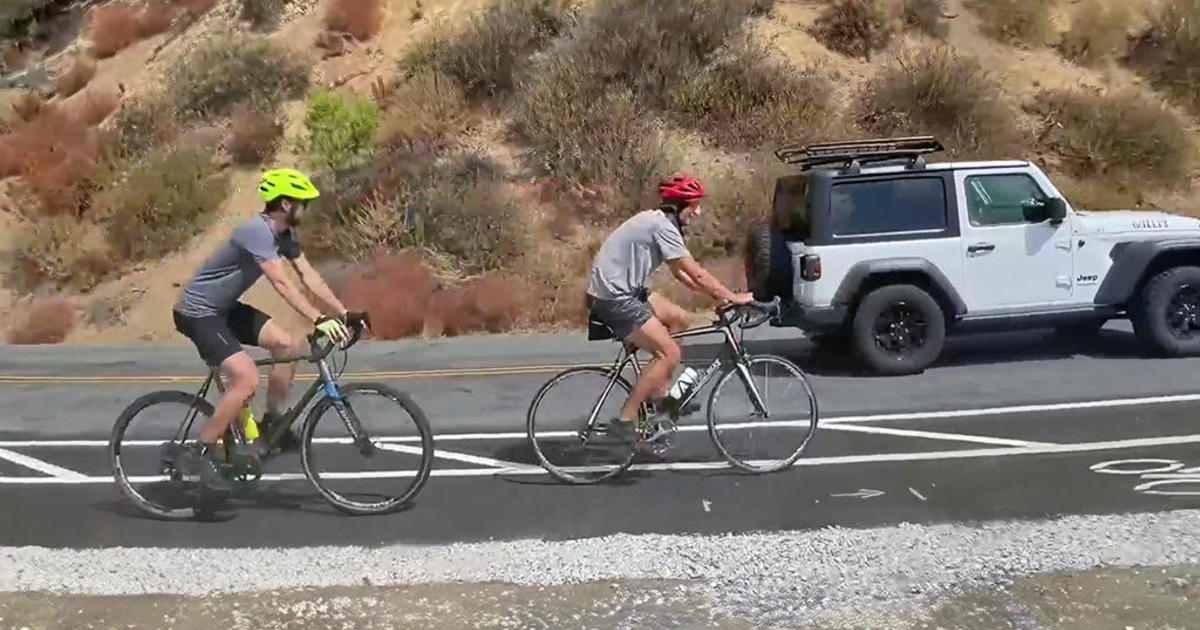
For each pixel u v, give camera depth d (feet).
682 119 63.62
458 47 69.36
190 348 51.39
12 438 32.76
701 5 68.59
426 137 64.08
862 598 16.81
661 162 60.03
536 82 66.03
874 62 67.26
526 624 16.33
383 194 60.44
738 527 21.44
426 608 16.99
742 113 63.26
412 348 48.01
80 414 36.19
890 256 35.58
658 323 24.03
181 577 18.74
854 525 21.24
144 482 24.97
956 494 23.02
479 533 21.68
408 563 19.17
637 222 23.89
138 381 42.27
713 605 16.83
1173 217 37.14
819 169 37.19
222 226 63.77
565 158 61.26
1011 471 24.57
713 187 58.80
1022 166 36.27
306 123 65.51
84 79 79.66
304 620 16.60
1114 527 19.44
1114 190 59.26
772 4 70.08
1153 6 70.59
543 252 57.16
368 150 63.26
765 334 45.50
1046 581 17.03
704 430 29.50
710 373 25.13
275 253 21.57
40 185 66.95
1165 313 36.01
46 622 16.71
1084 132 61.21
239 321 23.04
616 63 65.46
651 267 23.98
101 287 61.21
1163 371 34.22
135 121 71.00
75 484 26.86
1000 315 36.04
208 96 71.87
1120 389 32.09
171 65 77.10
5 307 60.54
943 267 35.65
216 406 23.56
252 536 21.97
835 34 68.08
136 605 17.37
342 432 23.45
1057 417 29.32
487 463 27.40
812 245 35.70
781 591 17.22
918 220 35.78
